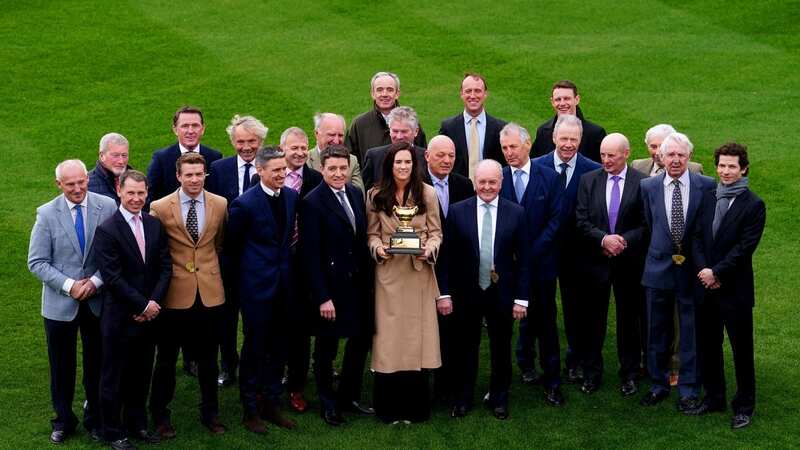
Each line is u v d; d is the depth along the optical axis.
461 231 8.36
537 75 16.58
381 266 8.29
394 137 8.74
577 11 19.22
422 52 17.52
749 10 18.98
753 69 16.75
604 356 9.58
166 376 8.10
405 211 8.09
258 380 8.24
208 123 15.09
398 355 8.25
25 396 8.70
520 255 8.39
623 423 8.30
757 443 7.93
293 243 8.42
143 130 14.92
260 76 16.66
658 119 15.07
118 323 7.76
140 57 17.33
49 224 7.94
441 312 8.37
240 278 8.19
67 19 18.80
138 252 7.79
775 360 9.24
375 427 8.29
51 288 7.94
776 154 13.85
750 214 8.03
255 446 7.95
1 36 18.02
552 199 8.73
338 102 15.74
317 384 8.42
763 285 10.70
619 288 8.82
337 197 8.21
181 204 8.01
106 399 7.83
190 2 19.77
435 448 7.92
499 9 19.34
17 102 15.77
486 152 9.90
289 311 8.27
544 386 8.79
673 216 8.44
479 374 9.29
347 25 18.67
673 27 18.45
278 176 7.98
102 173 8.83
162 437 8.06
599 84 16.27
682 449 7.86
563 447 7.93
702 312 8.26
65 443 8.00
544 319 8.67
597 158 9.78
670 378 9.06
